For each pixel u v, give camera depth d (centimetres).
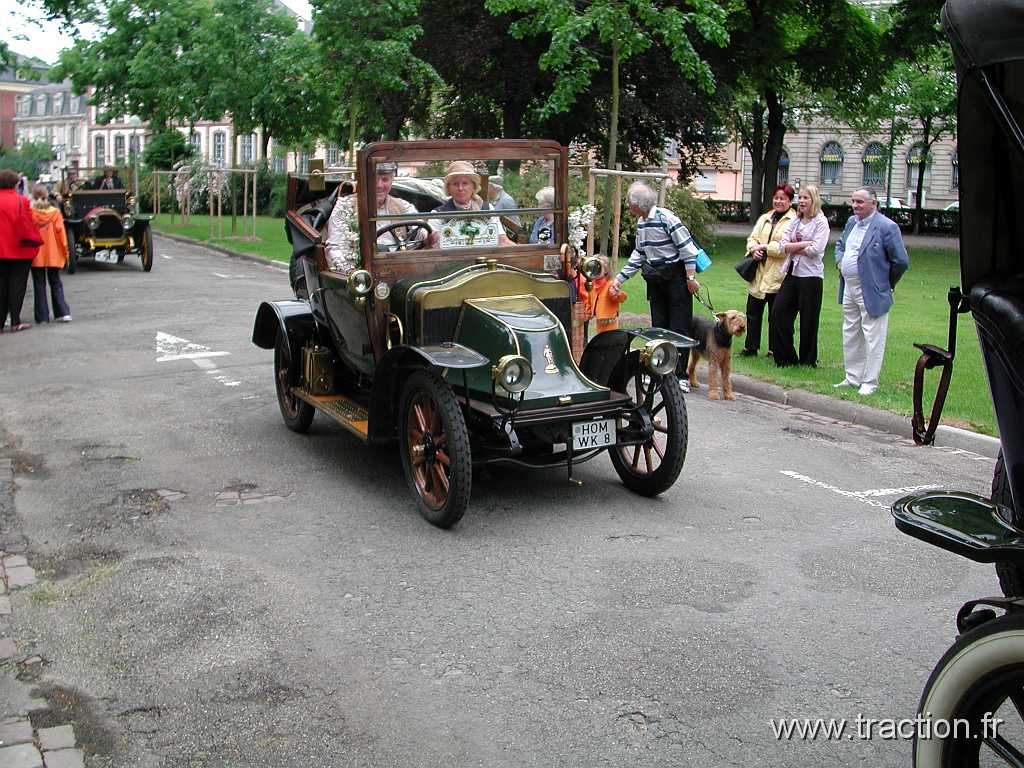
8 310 1312
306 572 539
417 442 623
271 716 397
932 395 920
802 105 4653
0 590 517
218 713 400
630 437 638
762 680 425
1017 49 291
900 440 819
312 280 779
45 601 504
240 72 2620
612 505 646
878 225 901
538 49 2741
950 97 4278
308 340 790
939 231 4381
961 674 291
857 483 699
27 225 1280
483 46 2680
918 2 2808
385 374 625
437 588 518
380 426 642
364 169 647
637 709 402
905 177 5756
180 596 509
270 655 447
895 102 4381
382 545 577
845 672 432
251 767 364
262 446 778
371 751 373
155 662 441
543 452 671
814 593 513
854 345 940
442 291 627
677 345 627
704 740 380
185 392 958
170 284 1817
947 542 298
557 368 620
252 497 661
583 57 1463
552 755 370
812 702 408
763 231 1077
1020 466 314
